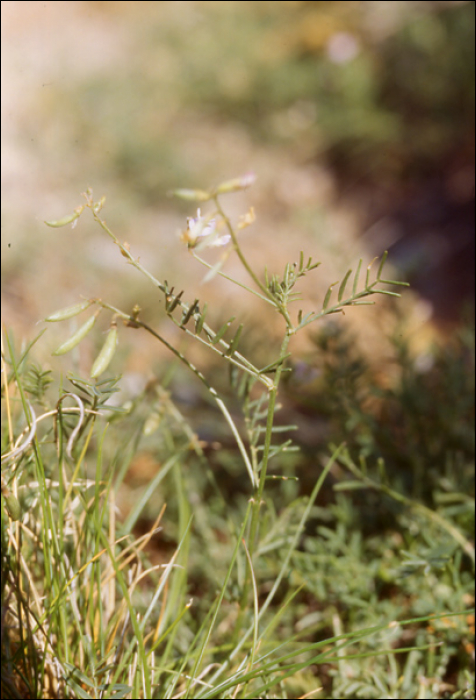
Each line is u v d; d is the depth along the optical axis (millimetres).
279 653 510
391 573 528
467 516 542
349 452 591
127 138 1273
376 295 934
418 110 1530
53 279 948
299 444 635
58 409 438
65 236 1028
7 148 1186
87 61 1557
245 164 1405
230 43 1625
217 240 396
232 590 500
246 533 528
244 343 670
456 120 1495
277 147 1492
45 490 437
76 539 471
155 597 464
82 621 461
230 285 1067
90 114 1317
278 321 918
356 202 1438
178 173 1263
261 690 442
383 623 503
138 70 1557
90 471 576
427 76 1514
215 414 671
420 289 1232
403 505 549
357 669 500
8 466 456
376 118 1497
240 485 638
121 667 443
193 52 1601
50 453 504
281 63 1578
